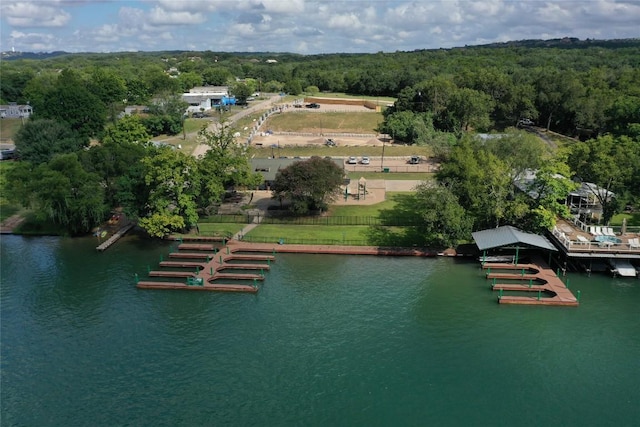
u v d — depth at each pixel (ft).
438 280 256.73
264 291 249.34
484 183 291.79
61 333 214.69
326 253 290.97
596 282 252.42
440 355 198.70
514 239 257.34
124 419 167.63
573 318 222.48
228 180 341.21
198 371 190.39
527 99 595.88
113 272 271.28
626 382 183.62
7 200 316.81
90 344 207.41
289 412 170.09
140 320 225.15
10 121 629.51
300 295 244.83
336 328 216.54
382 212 339.57
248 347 204.44
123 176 317.01
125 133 444.14
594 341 206.69
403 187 396.57
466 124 588.91
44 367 193.16
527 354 199.11
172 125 554.46
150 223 294.25
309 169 317.83
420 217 329.31
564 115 585.63
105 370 191.42
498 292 244.83
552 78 617.62
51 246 305.94
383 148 501.15
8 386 183.11
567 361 195.00
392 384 182.91
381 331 214.07
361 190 387.55
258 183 347.97
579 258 269.64
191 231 318.24
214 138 378.73
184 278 263.29
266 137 582.35
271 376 187.21
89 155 334.44
